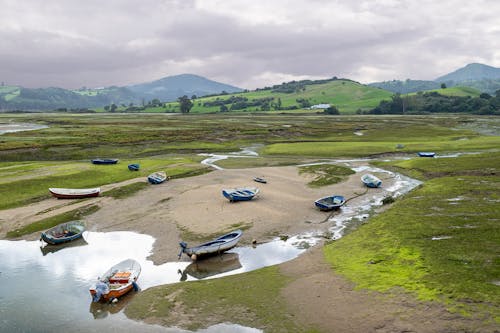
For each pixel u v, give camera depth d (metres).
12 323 24.14
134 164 73.00
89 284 29.72
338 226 40.81
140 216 45.41
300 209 46.84
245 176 66.88
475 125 158.50
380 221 39.34
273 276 28.67
